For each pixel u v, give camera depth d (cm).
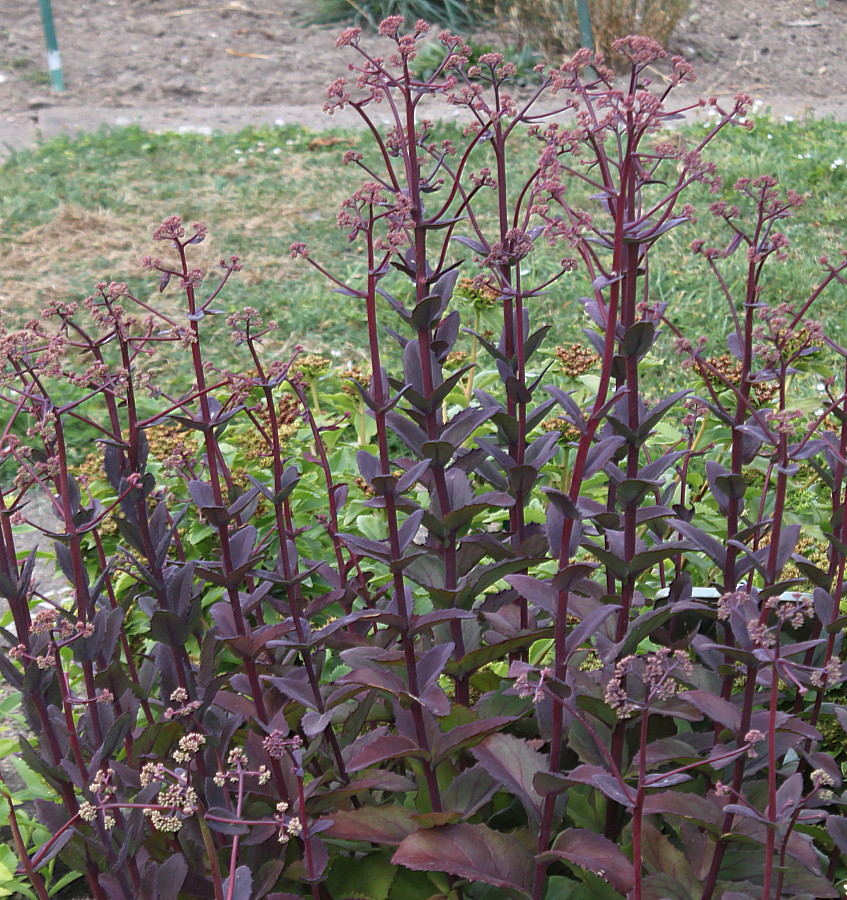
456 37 195
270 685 223
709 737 206
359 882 212
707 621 245
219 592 298
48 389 488
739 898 179
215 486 197
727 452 357
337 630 211
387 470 191
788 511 332
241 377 196
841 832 188
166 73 1078
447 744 195
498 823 229
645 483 184
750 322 191
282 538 201
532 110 945
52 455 199
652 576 299
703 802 189
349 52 1148
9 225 697
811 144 845
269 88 1053
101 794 184
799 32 1275
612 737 203
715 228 671
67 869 257
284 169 812
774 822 169
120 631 211
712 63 1165
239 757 182
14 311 578
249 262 648
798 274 601
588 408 355
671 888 191
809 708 221
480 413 212
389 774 209
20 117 945
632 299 193
